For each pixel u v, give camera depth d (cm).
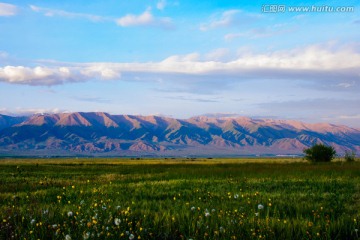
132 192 1630
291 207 1176
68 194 1502
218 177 2562
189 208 1123
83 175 2969
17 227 862
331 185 1877
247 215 1023
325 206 1192
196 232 848
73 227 898
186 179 2436
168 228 888
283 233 848
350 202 1324
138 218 984
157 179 2492
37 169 3766
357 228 905
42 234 831
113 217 970
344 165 3666
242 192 1616
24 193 1577
